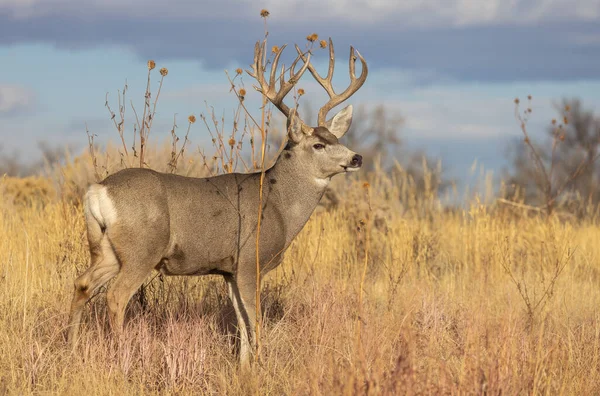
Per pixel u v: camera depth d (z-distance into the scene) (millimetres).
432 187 68250
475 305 30594
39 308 29562
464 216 48469
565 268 42625
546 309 31656
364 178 61375
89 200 25422
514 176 102875
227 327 30016
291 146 29094
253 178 28203
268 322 30281
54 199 50656
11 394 22578
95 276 25484
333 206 50688
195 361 24938
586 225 57781
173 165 31625
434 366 23062
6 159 80500
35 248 36562
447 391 20438
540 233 47500
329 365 22516
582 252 45938
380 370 20703
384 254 44531
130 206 25125
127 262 25344
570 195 62094
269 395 24172
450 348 26688
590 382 23797
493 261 41250
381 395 19812
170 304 30578
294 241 38781
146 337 25906
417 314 31094
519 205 51062
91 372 23406
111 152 47781
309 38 27422
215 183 27297
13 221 40031
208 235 26641
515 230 47312
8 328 27094
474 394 20484
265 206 28047
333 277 35750
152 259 25656
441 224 52625
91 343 25531
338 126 31000
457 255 45438
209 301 31641
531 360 22484
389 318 27562
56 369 24234
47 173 52688
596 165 113812
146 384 24484
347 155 29000
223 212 26938
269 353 26766
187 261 26672
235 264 27359
